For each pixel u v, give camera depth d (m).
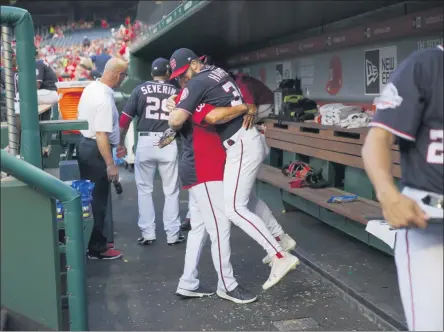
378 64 6.12
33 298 2.51
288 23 6.85
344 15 6.36
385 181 1.83
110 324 3.77
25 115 3.06
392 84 1.92
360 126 5.58
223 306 4.04
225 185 3.99
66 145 5.79
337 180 6.14
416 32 5.21
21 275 2.49
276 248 4.01
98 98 4.88
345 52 6.82
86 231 3.86
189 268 4.20
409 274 1.95
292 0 5.04
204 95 3.86
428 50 1.92
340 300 4.11
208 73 3.93
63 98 5.20
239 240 5.79
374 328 3.61
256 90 7.09
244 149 3.95
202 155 3.99
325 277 4.45
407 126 1.88
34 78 3.06
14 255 2.47
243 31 7.61
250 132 3.99
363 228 4.83
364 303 3.84
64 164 4.30
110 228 5.39
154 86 5.57
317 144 6.13
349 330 3.59
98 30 34.62
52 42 32.78
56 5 34.97
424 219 1.78
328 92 7.32
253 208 4.32
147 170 5.72
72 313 2.70
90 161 5.07
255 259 5.15
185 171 4.08
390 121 1.89
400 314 3.54
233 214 3.98
